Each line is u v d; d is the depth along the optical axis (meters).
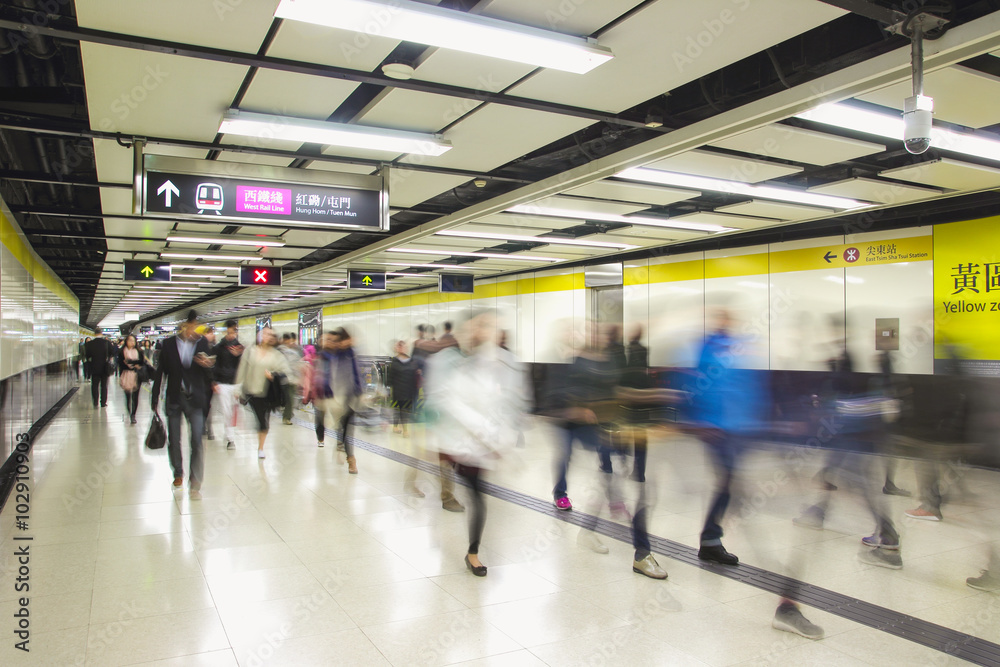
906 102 3.25
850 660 3.00
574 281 14.00
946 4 3.14
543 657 3.04
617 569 4.21
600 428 5.78
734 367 4.24
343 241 11.73
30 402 8.86
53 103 4.68
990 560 4.22
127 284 18.52
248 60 3.61
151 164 4.79
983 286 7.61
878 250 8.72
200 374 6.16
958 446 5.52
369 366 15.39
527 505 5.83
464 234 10.07
